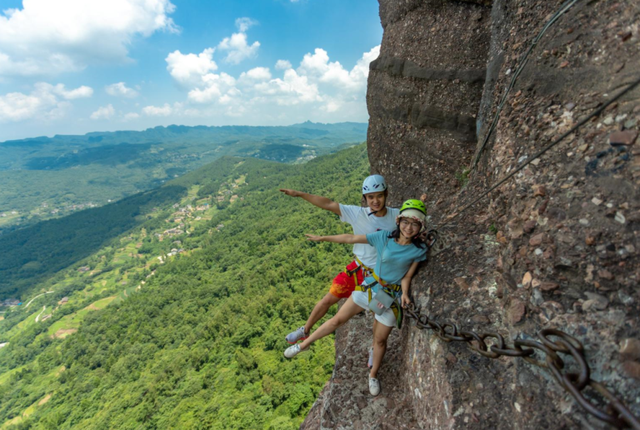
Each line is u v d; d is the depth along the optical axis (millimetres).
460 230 2814
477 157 3453
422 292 2537
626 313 1333
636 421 1021
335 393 3049
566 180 1765
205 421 31766
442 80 4316
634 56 1696
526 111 2277
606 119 1688
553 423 1386
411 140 4852
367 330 3795
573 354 1251
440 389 2062
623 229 1442
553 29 2268
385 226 2812
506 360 1837
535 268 1733
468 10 4109
